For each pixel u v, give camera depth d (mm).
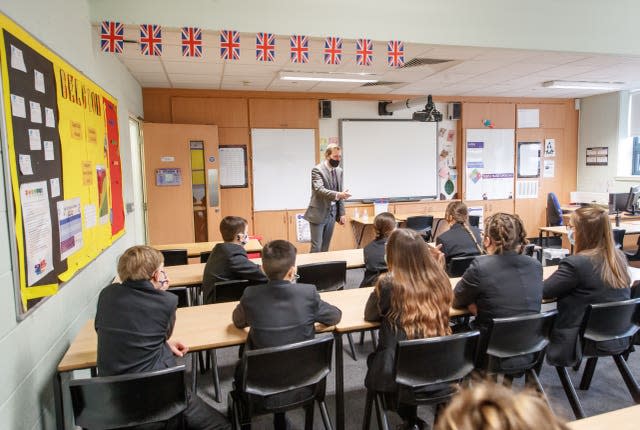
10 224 1544
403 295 1860
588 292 2189
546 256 5379
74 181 2346
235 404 1874
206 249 4219
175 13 3426
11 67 1620
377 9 3891
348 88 6238
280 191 6492
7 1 1642
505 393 545
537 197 7715
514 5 4211
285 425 2123
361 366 3021
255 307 1833
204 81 5492
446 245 3215
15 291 1559
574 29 4391
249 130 6289
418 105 6531
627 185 6922
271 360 1687
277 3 3668
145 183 5414
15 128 1629
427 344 1731
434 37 4035
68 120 2297
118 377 1459
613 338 2158
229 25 3564
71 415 2197
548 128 7656
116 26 3074
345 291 2684
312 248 4652
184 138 5570
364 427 2027
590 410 2418
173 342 1866
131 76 4895
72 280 2275
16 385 1556
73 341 2109
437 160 7254
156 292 1712
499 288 2066
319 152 6656
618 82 6207
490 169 7426
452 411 531
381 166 6988
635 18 4570
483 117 7301
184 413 1702
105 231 3041
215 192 5863
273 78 5371
